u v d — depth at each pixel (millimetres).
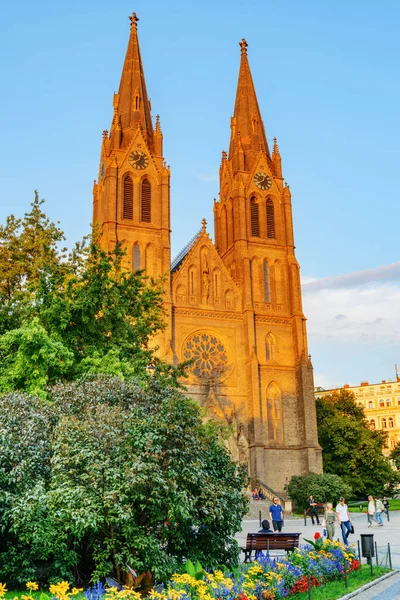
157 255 79625
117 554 20438
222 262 82562
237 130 93062
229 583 16891
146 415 22594
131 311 44375
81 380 26203
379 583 22188
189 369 76375
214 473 23781
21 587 21250
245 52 99562
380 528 45875
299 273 85312
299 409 79062
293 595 19750
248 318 80062
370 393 176000
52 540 21375
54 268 40438
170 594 15398
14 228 45812
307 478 72125
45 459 22547
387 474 86438
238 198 86250
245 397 77812
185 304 78875
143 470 20656
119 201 80250
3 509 21297
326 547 24234
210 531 23266
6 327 37719
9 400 23953
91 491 20500
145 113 89625
